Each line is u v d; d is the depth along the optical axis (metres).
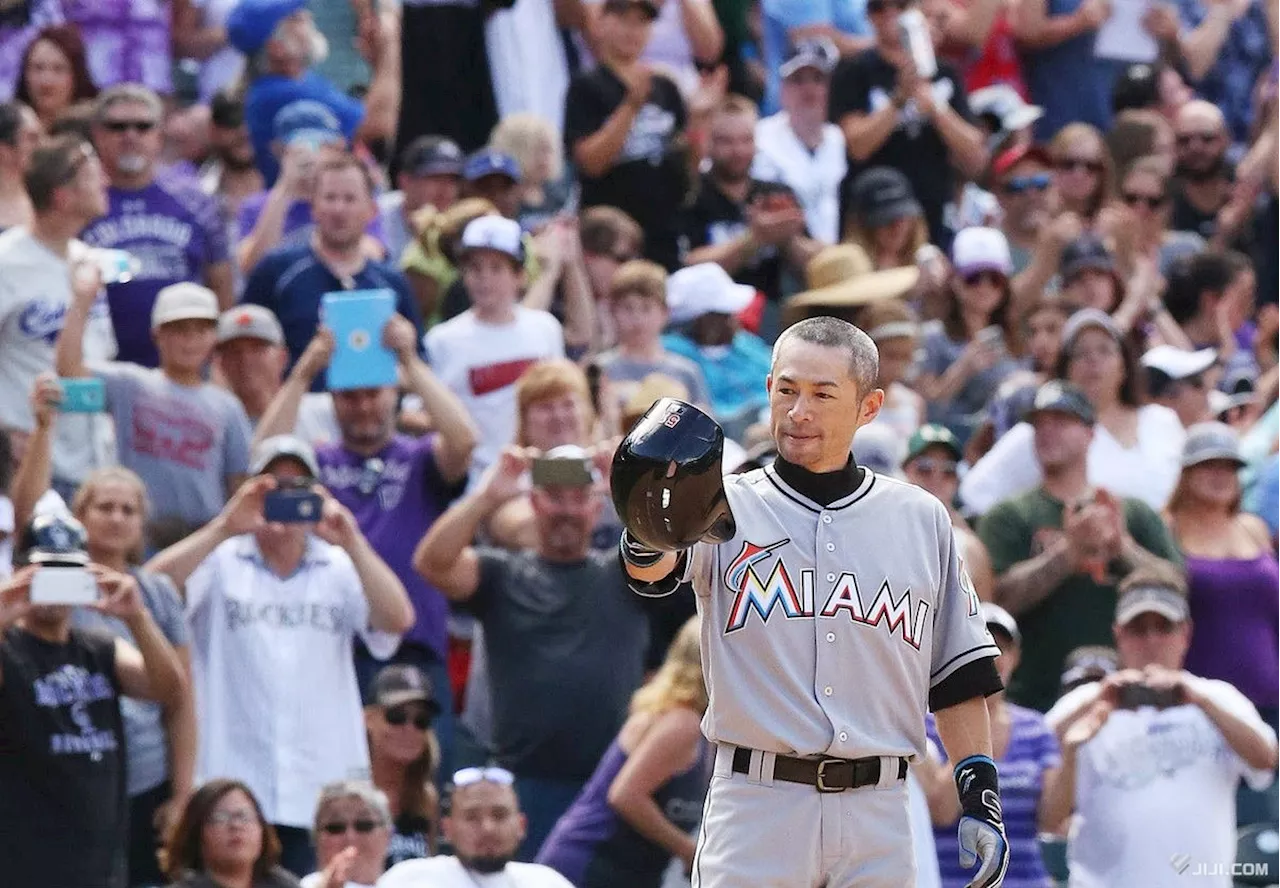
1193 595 37.72
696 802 32.16
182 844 30.53
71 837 30.84
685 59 55.91
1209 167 57.38
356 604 35.06
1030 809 33.25
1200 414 44.34
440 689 37.09
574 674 34.78
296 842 33.97
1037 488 38.53
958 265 47.38
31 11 51.16
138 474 37.66
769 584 20.20
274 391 39.66
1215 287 50.00
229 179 49.16
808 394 20.23
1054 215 52.75
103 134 41.66
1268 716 37.66
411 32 53.53
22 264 38.34
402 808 34.31
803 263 49.38
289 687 34.31
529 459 35.06
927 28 56.06
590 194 49.78
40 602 30.61
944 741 21.00
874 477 20.73
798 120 52.38
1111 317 48.28
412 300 42.09
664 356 42.66
